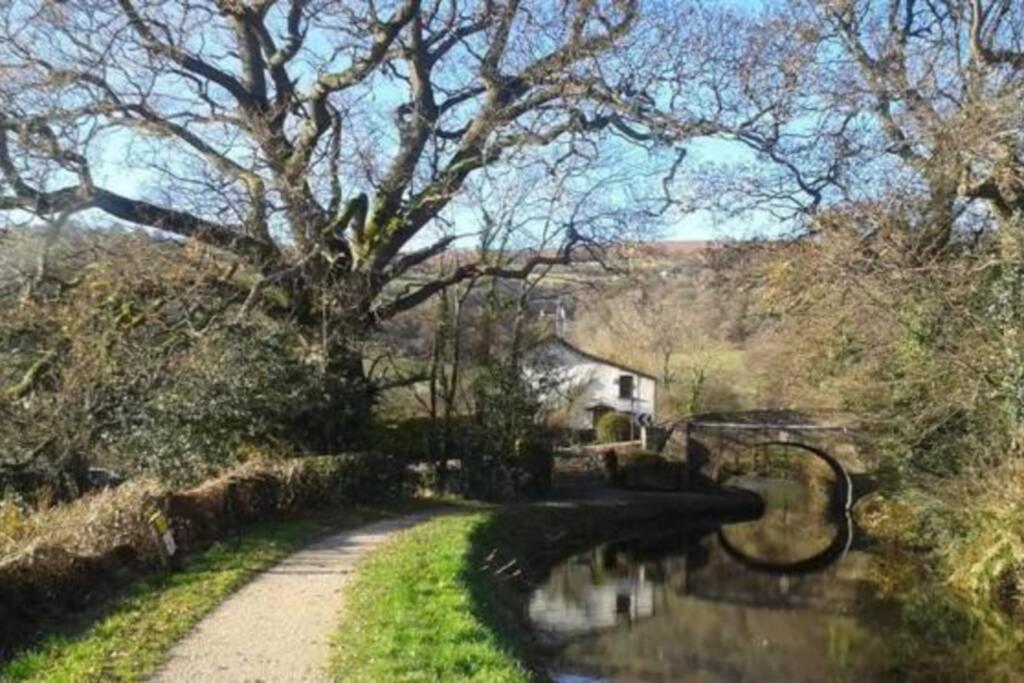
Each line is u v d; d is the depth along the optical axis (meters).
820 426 42.12
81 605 11.86
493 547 22.80
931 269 20.73
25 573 11.16
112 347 23.27
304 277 27.02
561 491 39.69
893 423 25.95
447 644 10.39
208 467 23.03
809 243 24.44
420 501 29.17
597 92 27.19
